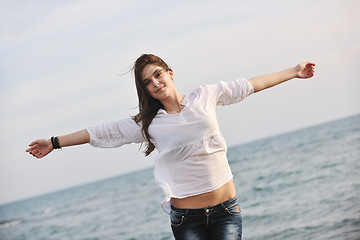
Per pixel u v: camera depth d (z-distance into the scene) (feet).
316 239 28.53
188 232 10.01
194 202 9.85
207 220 9.89
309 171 67.46
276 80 10.27
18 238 85.05
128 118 10.21
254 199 53.57
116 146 10.21
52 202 177.17
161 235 47.29
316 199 43.32
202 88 10.09
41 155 10.05
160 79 9.82
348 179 52.13
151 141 10.09
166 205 10.18
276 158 99.96
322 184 52.80
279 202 46.96
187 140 9.59
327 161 73.15
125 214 75.61
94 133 10.05
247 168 93.56
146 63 9.81
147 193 106.32
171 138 9.64
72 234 70.38
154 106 10.06
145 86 9.86
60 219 101.24
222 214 9.93
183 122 9.65
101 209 97.45
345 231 28.89
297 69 10.35
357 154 72.64
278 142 150.00
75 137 10.03
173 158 9.75
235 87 10.07
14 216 152.76
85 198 150.30
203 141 9.64
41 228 92.89
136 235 51.16
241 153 147.02
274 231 33.22
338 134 116.37
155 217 63.41
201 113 9.70
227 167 10.04
